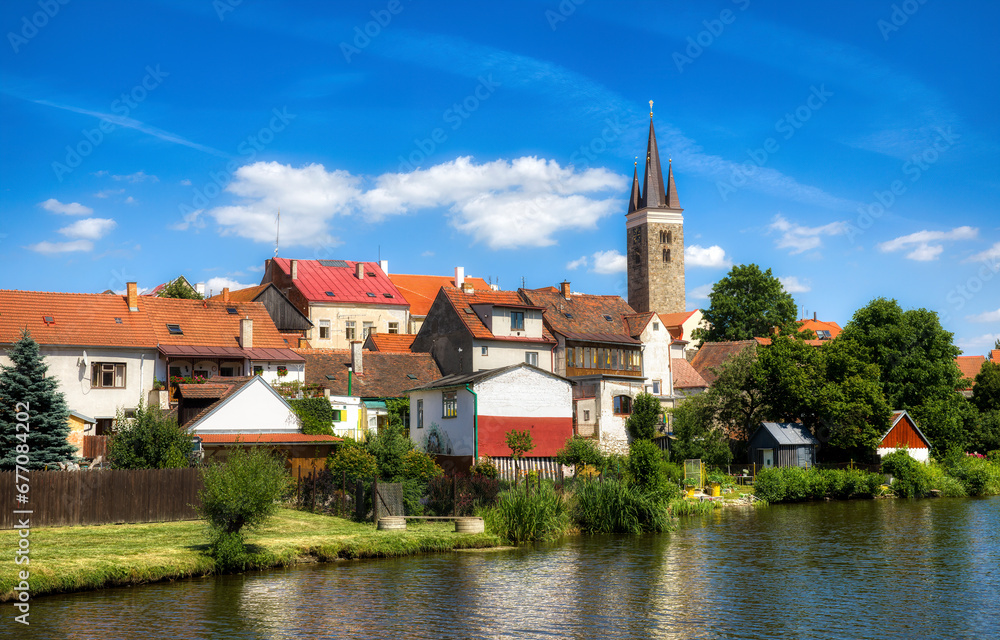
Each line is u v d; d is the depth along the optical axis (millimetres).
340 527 39531
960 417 85812
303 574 31625
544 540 40656
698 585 30172
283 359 63656
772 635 23688
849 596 28453
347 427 58750
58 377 58250
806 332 110188
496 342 70188
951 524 48094
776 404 73875
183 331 65500
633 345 78562
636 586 29875
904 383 82250
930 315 84500
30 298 61188
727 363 74188
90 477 37156
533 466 52406
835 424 72438
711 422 72188
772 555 36625
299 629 23922
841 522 49062
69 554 30266
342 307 87688
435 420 56969
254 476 32219
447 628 24203
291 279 89188
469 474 49562
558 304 79438
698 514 53531
